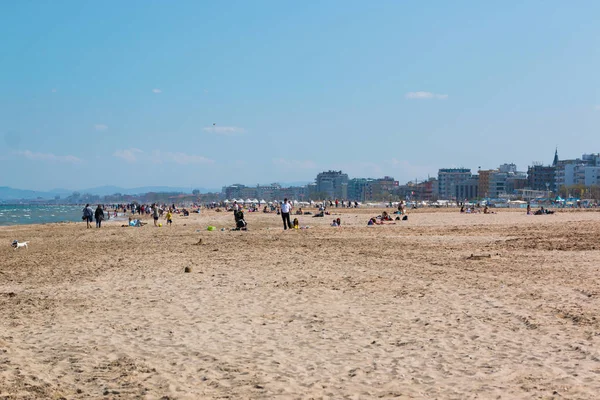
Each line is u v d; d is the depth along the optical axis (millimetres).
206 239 38156
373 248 29750
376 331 11508
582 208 162750
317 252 27688
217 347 10516
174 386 8344
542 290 15789
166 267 22422
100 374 8992
